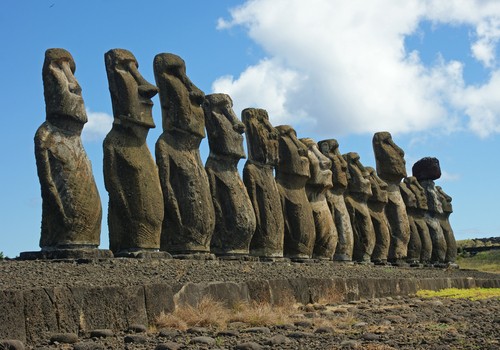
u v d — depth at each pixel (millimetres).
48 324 13688
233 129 25594
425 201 40906
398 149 37969
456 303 24922
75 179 19156
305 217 28859
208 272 19719
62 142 19172
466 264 55219
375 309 21656
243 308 18250
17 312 13156
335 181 32375
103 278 16266
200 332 15266
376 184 35875
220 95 25719
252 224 25500
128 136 21188
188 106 23406
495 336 15195
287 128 29188
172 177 23031
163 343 12984
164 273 18297
